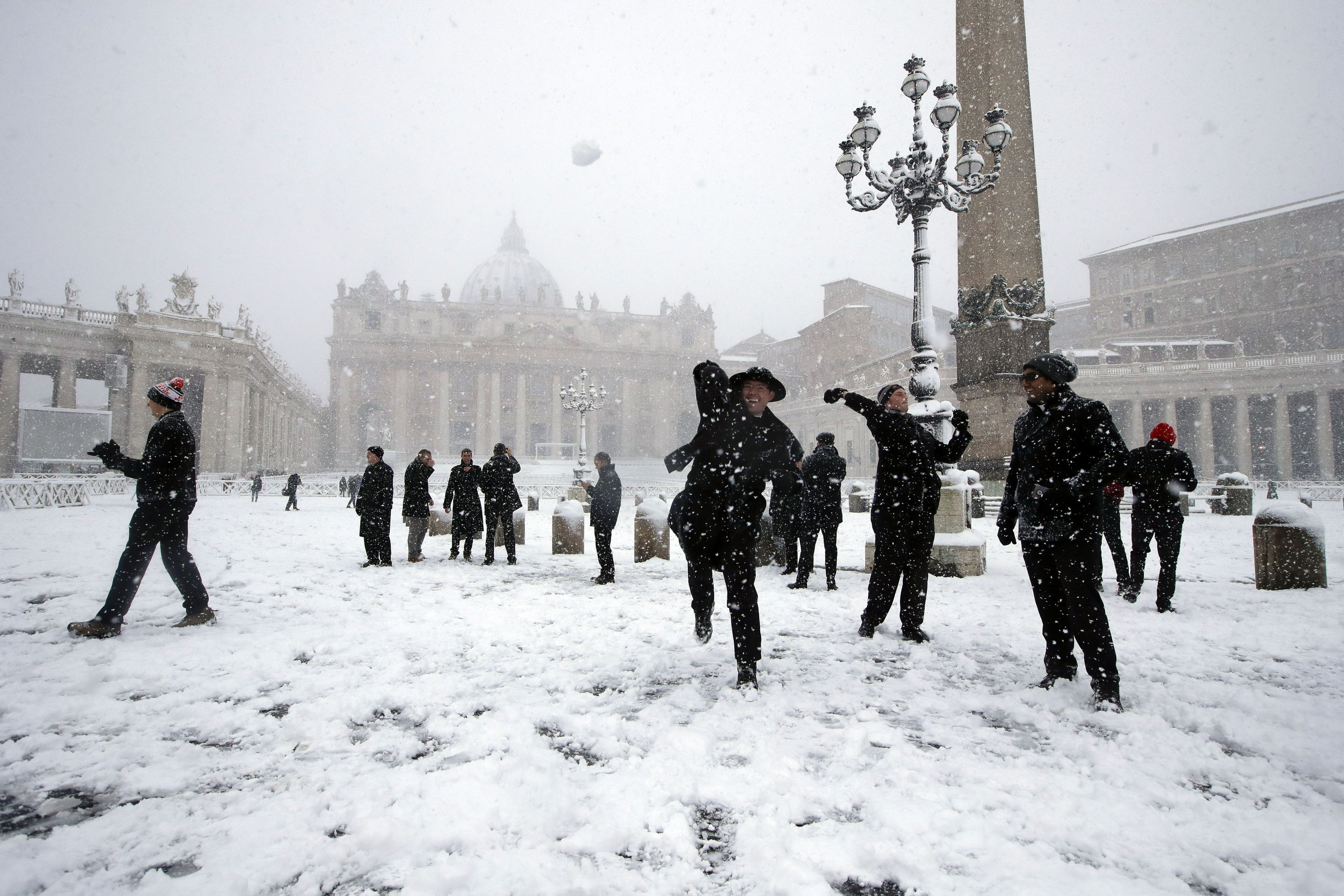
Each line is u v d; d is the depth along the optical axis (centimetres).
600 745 271
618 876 185
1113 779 239
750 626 344
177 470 489
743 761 258
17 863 187
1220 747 267
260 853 197
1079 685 337
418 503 914
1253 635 451
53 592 651
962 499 742
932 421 772
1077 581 320
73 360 5016
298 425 8856
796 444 373
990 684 352
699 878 186
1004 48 1805
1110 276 6644
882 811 215
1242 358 4750
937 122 894
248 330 5869
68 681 361
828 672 371
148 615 543
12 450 4675
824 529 652
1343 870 180
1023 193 1816
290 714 314
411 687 351
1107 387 4988
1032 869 184
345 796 231
